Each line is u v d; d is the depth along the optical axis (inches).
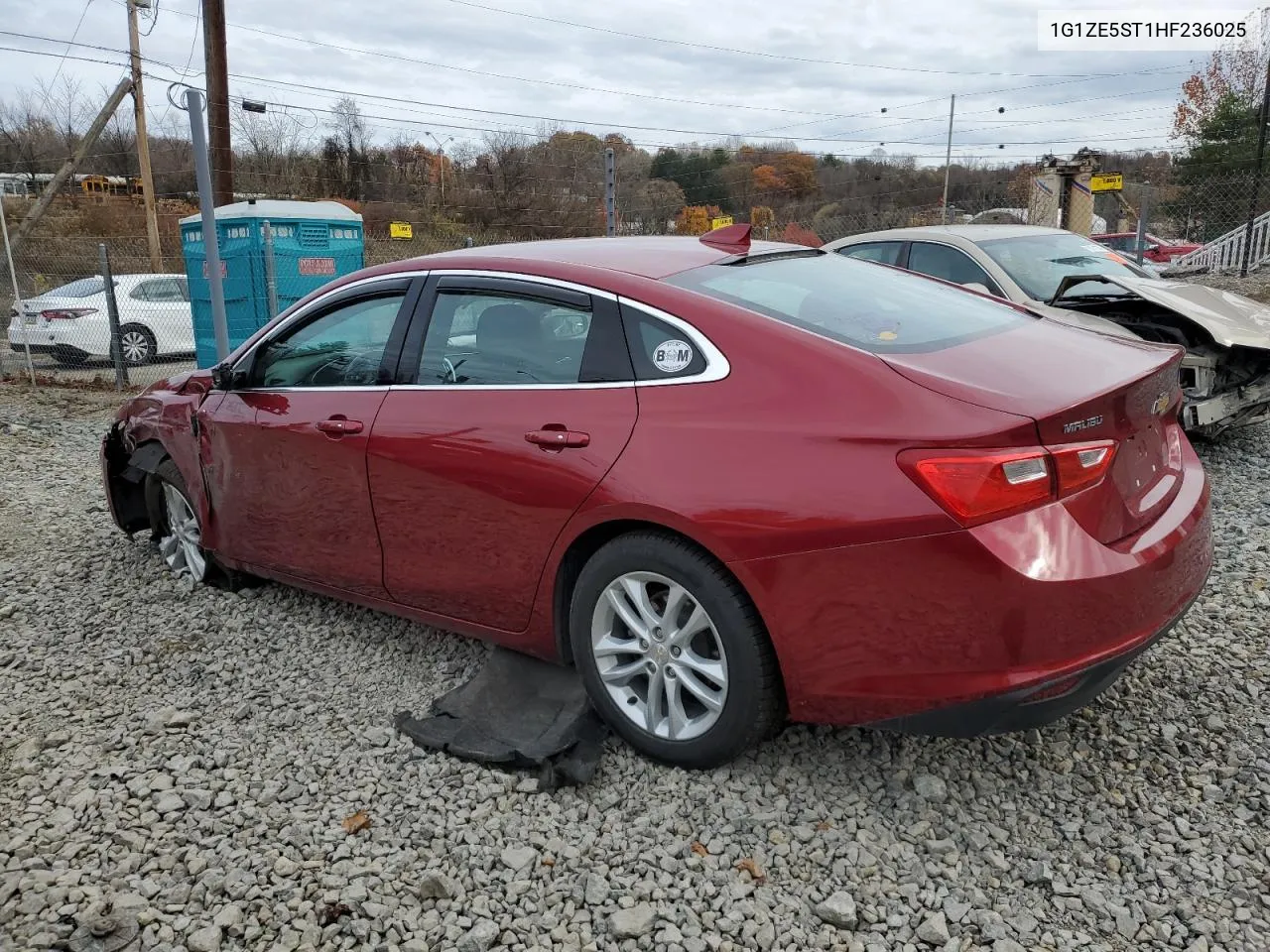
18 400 440.5
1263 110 704.4
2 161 1382.9
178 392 189.3
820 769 120.2
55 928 98.7
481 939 95.8
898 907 98.7
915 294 140.7
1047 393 102.3
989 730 100.1
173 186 1272.1
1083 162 599.5
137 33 871.1
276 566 167.0
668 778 119.4
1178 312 234.8
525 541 126.3
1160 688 135.6
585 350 123.8
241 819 116.3
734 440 108.4
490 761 123.4
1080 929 94.8
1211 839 105.9
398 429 138.7
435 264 144.6
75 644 168.1
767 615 106.2
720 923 97.1
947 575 97.0
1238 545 186.1
